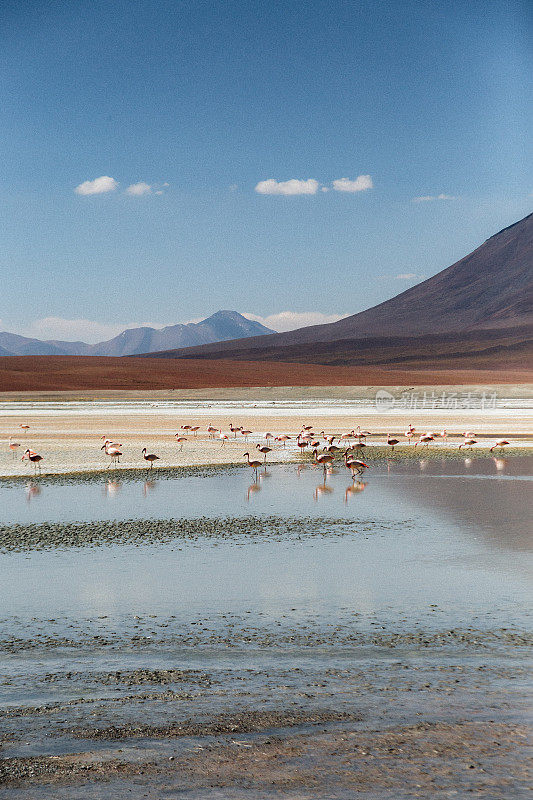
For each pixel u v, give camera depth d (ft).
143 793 19.35
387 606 36.09
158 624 33.76
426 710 24.18
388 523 57.06
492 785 19.62
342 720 23.54
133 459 102.47
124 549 48.52
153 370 428.56
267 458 105.81
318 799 19.07
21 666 28.71
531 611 35.09
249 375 431.02
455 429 157.07
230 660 29.17
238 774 20.31
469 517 59.36
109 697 25.63
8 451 112.37
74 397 299.99
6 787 19.67
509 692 25.61
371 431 153.99
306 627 33.14
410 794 19.21
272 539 51.37
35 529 55.47
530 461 101.45
